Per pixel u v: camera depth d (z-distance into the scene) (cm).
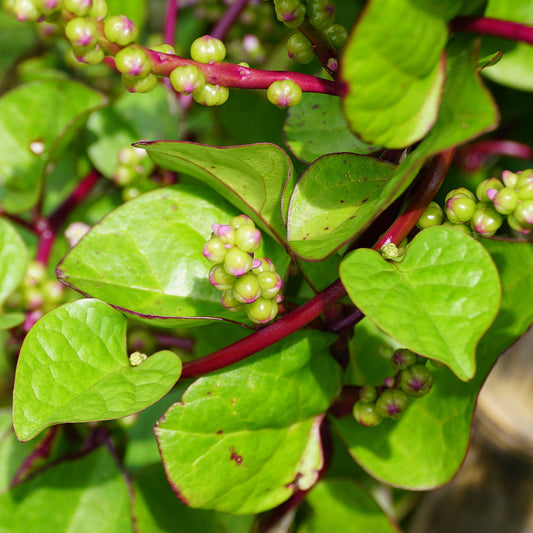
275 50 42
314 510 36
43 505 36
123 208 31
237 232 29
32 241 41
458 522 43
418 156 27
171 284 31
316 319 31
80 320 30
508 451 41
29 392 29
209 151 29
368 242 30
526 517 42
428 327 27
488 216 29
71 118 38
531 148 42
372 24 26
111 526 36
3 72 54
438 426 32
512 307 31
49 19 28
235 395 30
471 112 27
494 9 32
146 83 28
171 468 30
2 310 36
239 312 31
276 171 30
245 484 31
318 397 31
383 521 36
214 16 45
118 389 29
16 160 38
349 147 32
